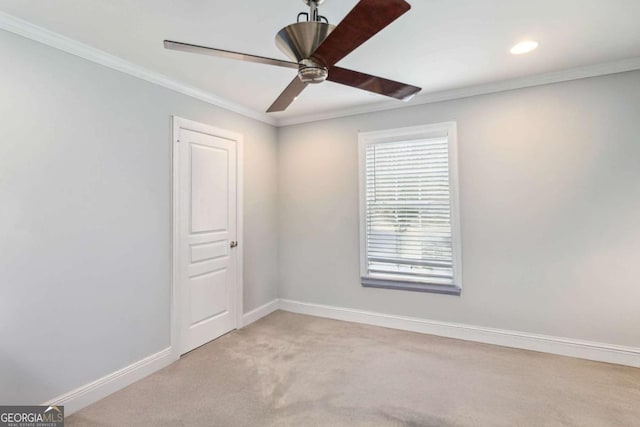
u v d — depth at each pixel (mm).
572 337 2723
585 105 2648
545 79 2746
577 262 2701
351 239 3662
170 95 2754
